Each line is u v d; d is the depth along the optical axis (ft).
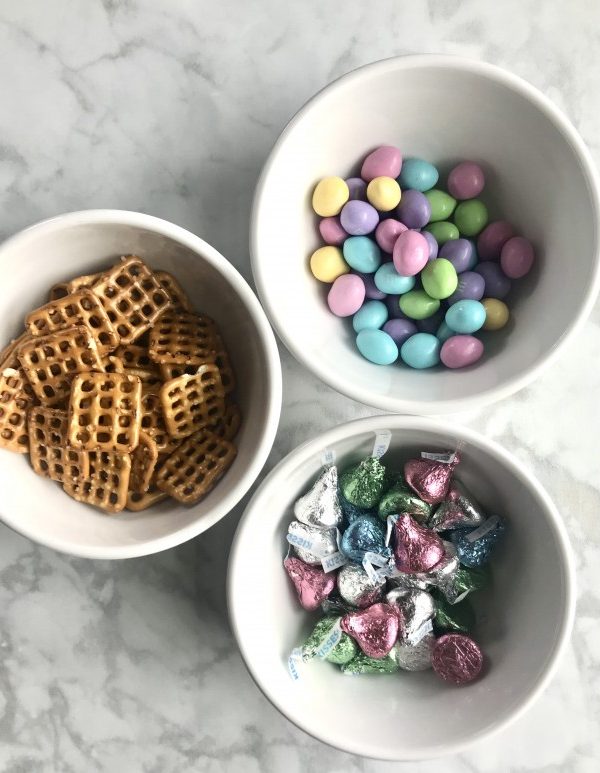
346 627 1.22
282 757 1.41
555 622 1.18
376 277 1.25
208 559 1.39
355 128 1.24
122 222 1.11
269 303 1.15
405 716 1.25
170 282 1.24
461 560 1.27
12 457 1.19
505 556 1.31
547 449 1.40
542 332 1.19
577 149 1.15
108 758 1.41
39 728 1.41
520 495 1.24
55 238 1.13
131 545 1.12
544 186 1.23
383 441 1.24
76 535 1.15
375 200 1.24
